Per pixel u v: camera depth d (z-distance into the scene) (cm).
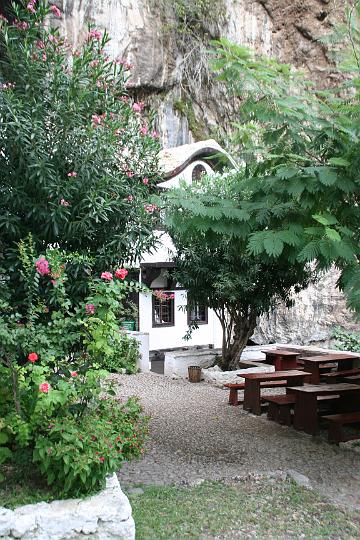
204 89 1773
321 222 427
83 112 530
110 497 358
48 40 531
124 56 1552
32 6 525
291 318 1508
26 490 367
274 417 773
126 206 540
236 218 499
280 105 466
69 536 334
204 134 1773
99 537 339
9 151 494
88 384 390
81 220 499
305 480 518
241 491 485
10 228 492
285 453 622
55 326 405
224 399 926
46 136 506
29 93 505
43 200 503
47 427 363
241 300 1076
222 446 648
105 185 514
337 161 454
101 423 391
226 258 998
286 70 500
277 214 502
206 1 1739
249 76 467
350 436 671
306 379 972
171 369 1166
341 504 468
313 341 1479
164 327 1448
